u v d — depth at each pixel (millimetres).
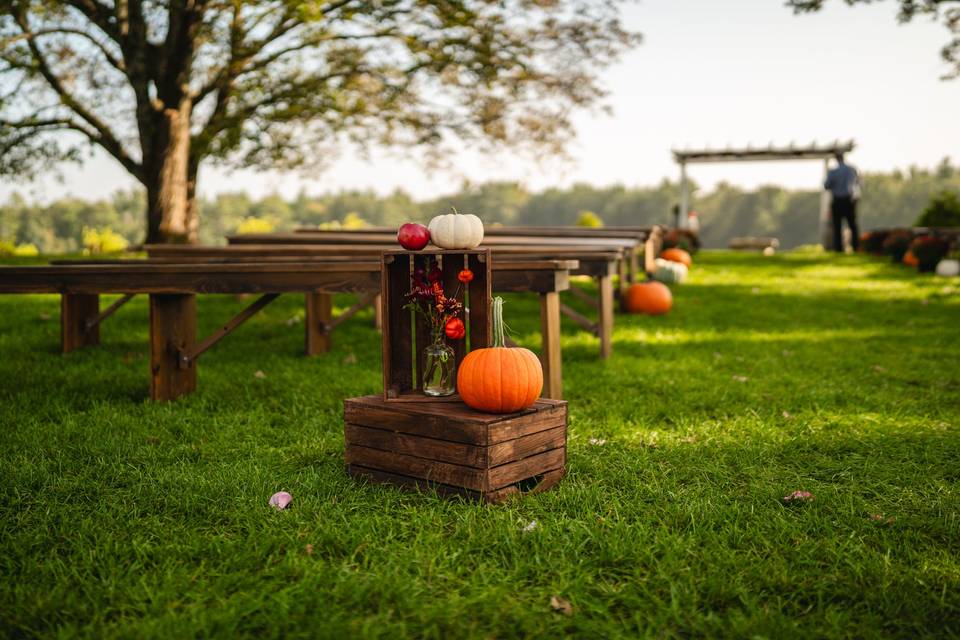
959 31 13078
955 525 2766
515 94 14344
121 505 2984
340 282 4621
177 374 4840
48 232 76188
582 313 9094
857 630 2070
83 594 2287
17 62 13867
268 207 87562
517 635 2059
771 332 7812
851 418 4371
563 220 99750
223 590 2266
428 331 3445
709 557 2480
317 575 2314
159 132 13406
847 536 2713
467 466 2959
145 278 4672
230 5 12344
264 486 3148
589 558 2498
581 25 13523
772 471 3457
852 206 20078
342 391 4980
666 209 99000
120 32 12992
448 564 2439
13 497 3053
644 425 4215
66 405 4605
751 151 22297
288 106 14805
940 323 8406
